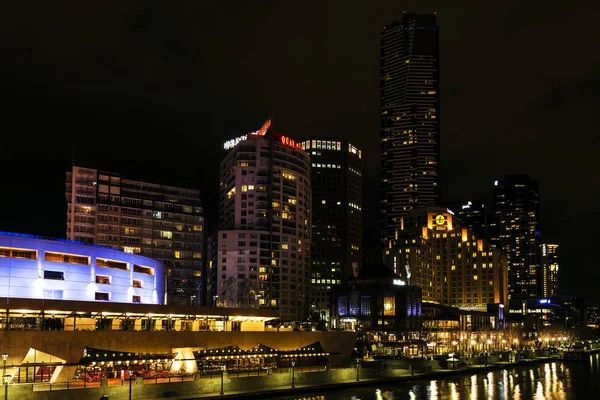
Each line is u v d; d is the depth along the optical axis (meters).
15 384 92.38
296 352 155.25
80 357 115.38
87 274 142.25
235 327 158.25
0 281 124.94
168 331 130.25
